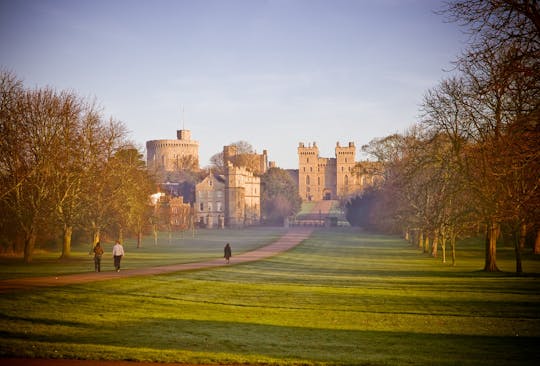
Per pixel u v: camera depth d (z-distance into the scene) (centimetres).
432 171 6119
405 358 1570
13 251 6362
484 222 4503
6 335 1781
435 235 5956
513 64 1839
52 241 7269
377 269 4838
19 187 5162
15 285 2825
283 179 18325
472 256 6656
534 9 1709
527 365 1468
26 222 5159
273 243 8938
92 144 5806
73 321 2056
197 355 1573
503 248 7312
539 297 2916
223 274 3903
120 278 3281
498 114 3061
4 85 5225
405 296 2977
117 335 1858
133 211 6994
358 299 2862
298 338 1889
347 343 1809
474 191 4128
